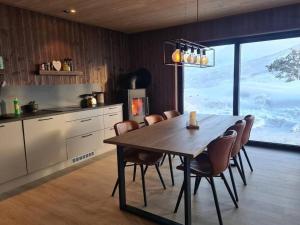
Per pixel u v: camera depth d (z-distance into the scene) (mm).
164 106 5398
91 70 4859
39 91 3945
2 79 3449
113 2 3441
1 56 3396
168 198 2713
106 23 4684
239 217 2297
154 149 2027
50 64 4020
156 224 2250
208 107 5109
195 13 4109
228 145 2164
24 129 3141
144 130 2748
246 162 3713
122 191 2494
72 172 3564
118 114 4789
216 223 2217
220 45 4727
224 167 2242
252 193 2742
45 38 3984
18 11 3598
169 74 5227
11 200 2752
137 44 5613
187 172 2014
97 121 4293
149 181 3158
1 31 3404
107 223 2275
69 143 3789
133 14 4078
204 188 2914
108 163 3926
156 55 5348
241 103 4754
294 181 3023
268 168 3457
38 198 2787
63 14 3994
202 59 3051
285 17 3840
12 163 3025
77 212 2473
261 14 4039
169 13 4078
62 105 4328
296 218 2256
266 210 2398
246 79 4645
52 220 2338
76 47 4531
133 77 5184
